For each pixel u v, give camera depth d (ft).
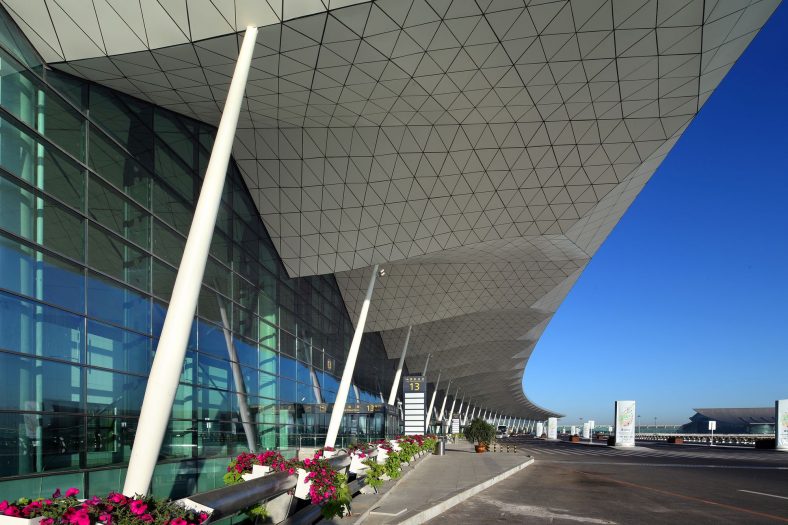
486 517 44.39
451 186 76.38
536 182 76.18
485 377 333.42
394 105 57.47
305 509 36.68
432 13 41.63
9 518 16.16
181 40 38.14
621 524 41.63
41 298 33.96
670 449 182.19
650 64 53.01
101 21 35.45
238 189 68.54
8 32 33.94
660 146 69.31
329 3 38.19
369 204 76.69
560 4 43.37
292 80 47.80
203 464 52.54
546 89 56.08
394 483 60.39
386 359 172.35
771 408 552.00
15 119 33.73
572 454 151.33
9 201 32.22
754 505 51.93
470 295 140.67
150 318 46.26
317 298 98.32
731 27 50.03
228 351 61.31
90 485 36.37
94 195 40.32
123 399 41.47
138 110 47.19
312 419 90.58
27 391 31.96
